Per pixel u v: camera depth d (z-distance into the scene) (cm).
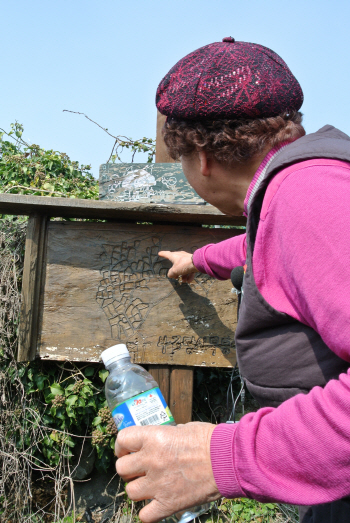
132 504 178
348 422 48
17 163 246
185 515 96
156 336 163
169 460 59
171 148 88
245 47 78
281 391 74
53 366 180
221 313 164
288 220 59
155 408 78
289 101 76
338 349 52
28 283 158
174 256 153
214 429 60
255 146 76
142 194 155
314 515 80
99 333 162
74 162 278
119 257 164
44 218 163
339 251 52
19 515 173
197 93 76
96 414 182
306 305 58
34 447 180
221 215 148
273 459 53
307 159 63
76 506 183
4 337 179
